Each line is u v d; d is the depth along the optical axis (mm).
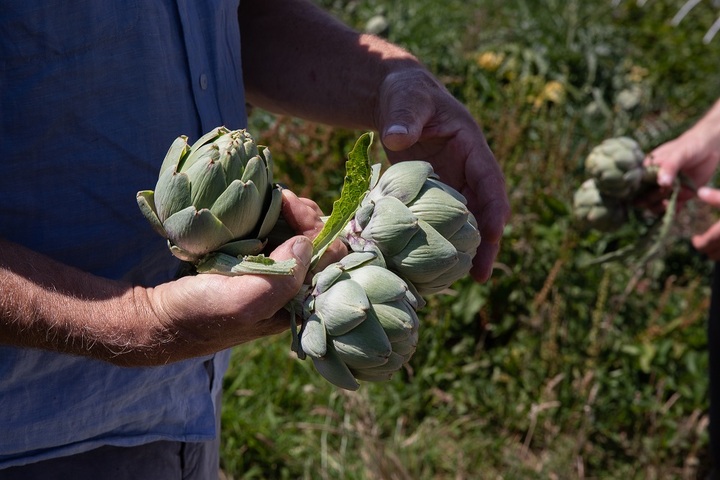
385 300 681
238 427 1613
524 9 3270
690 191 1321
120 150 792
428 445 1635
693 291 1928
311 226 736
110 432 870
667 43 3305
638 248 1313
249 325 699
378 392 1733
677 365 1811
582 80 2742
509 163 1988
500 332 1841
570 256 1882
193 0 837
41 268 736
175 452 942
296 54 982
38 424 817
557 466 1582
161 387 884
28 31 732
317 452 1614
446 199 720
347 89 951
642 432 1718
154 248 836
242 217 689
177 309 709
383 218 706
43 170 769
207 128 857
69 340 727
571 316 1837
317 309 686
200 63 845
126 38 773
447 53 2721
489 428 1726
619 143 1279
